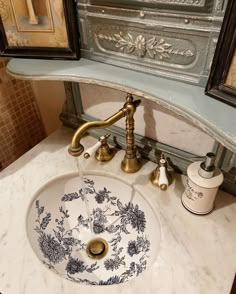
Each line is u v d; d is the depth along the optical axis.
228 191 0.66
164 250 0.56
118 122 0.76
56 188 0.75
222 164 0.63
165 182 0.63
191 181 0.57
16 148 0.97
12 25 0.59
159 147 0.72
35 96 0.96
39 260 0.56
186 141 0.67
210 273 0.52
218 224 0.60
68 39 0.59
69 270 0.67
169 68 0.52
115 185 0.75
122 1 0.48
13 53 0.63
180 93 0.49
